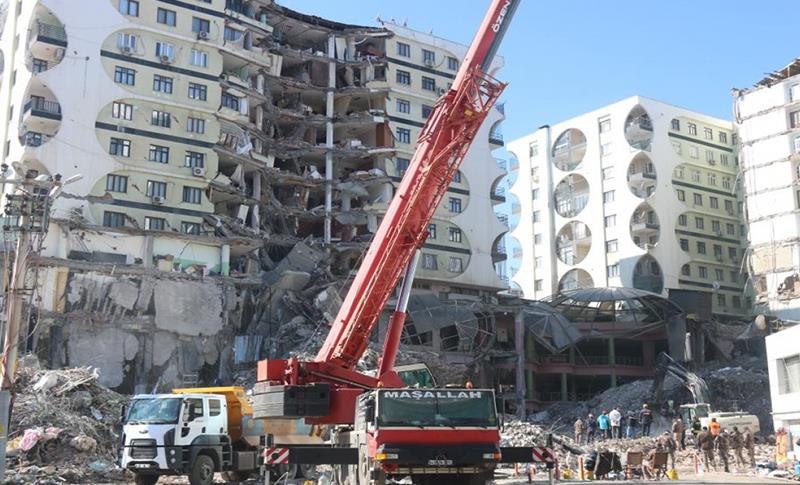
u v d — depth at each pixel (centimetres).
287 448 1841
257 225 6825
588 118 9981
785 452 3638
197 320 5578
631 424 5119
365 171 7662
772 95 8456
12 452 2611
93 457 2750
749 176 8569
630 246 9225
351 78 7900
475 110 2598
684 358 6875
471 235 7906
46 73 5834
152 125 6181
